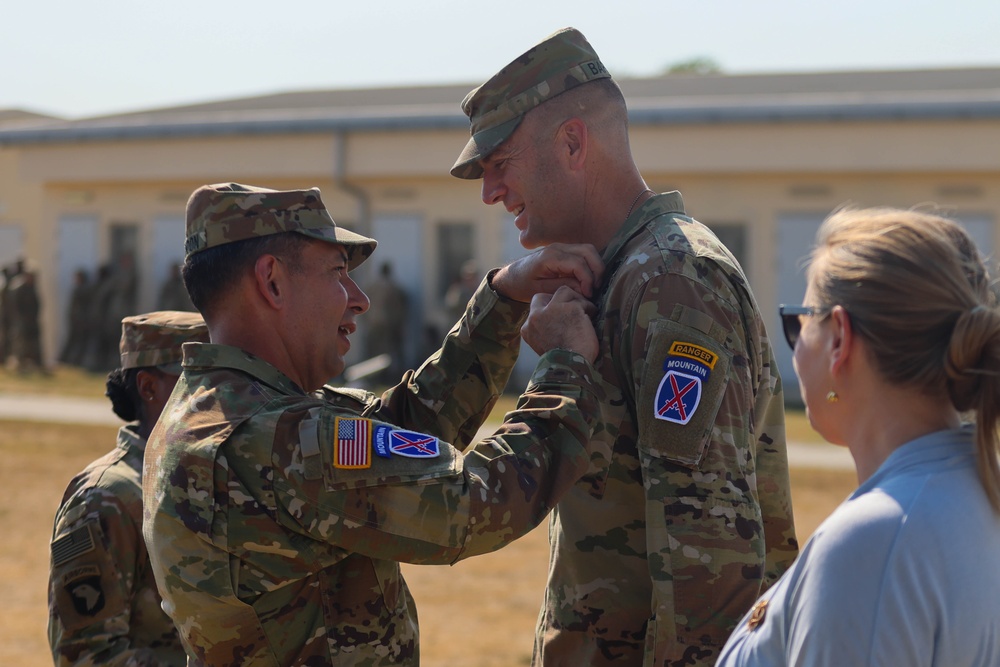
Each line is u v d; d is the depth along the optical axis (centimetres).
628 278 267
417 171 1973
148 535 253
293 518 240
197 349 263
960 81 1941
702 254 264
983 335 176
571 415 255
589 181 290
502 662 618
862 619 174
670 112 1791
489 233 1964
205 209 268
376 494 239
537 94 287
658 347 254
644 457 255
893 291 184
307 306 270
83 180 2241
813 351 199
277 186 2072
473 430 315
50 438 1416
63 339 2353
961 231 189
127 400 347
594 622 276
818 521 946
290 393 260
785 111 1733
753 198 1795
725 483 253
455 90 2253
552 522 295
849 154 1723
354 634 254
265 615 246
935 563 175
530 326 275
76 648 307
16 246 2456
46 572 837
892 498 181
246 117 2058
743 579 251
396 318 1961
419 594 766
